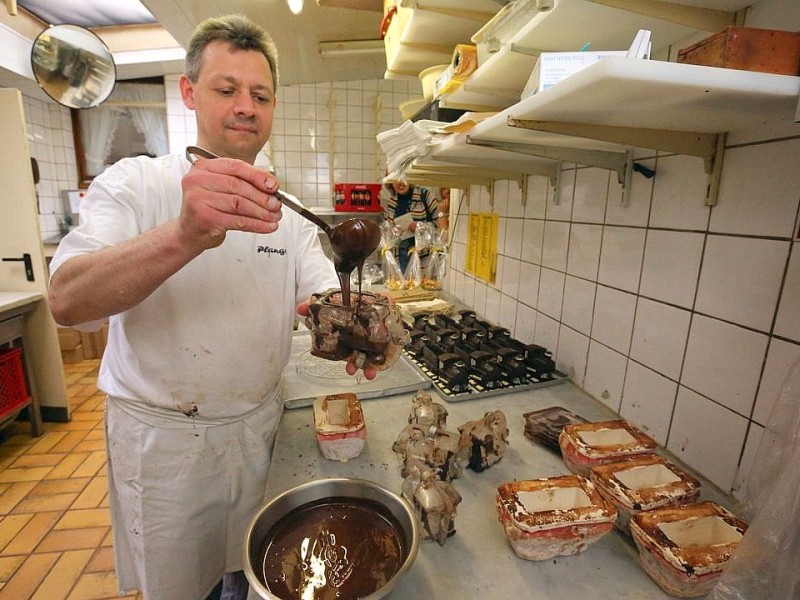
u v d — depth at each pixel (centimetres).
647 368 97
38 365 246
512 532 63
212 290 90
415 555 56
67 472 212
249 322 95
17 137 219
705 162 78
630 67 48
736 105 58
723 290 78
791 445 54
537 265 144
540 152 98
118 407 97
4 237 230
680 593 58
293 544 65
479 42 100
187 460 96
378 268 258
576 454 82
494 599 59
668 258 90
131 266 62
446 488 70
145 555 99
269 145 343
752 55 54
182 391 93
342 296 71
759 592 51
